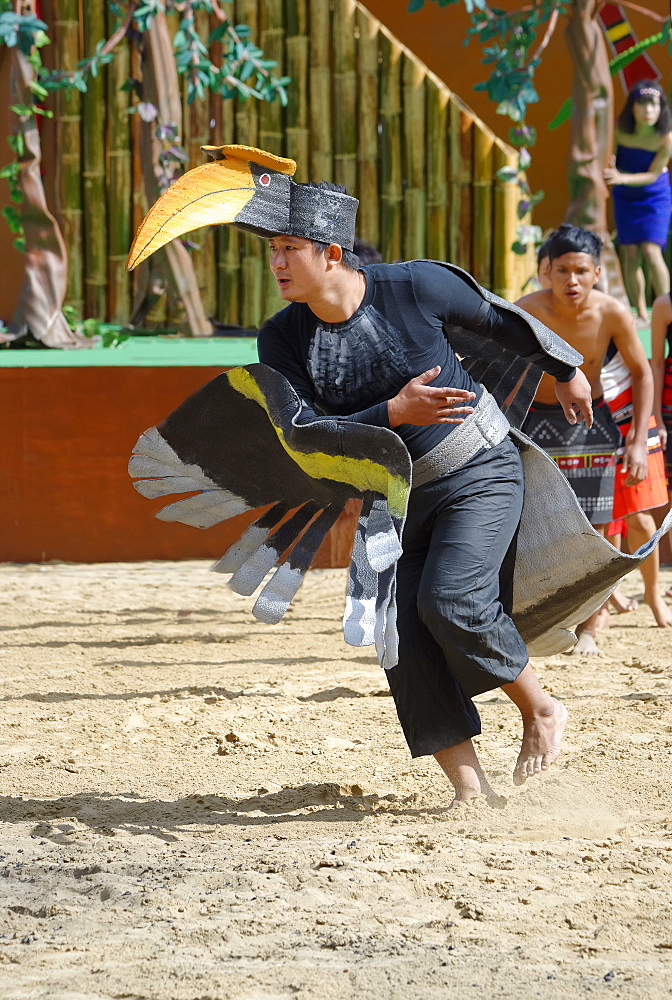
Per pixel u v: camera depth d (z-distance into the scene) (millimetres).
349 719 13383
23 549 24094
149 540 24297
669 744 11688
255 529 10414
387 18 37406
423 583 9492
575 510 9961
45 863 8859
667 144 30312
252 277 30250
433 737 9867
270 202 8992
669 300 18047
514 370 10195
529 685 9609
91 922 7672
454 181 29328
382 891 8109
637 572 23672
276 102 30141
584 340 15688
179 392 23891
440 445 9523
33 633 18562
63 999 6559
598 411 15984
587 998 6410
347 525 24172
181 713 13695
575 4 27422
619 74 33750
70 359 25766
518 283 29391
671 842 9047
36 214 27625
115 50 29969
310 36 29797
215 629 19078
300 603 21500
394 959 6957
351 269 9258
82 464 24000
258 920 7598
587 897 7914
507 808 9961
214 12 26844
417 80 29266
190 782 11086
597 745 11820
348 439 8992
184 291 29172
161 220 8719
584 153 27891
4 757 11914
